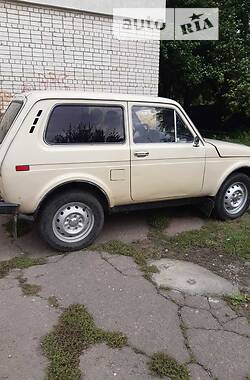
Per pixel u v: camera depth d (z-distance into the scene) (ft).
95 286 11.77
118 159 14.11
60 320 9.98
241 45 38.96
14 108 13.78
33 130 12.62
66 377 8.03
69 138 13.34
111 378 8.07
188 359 8.73
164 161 15.15
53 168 12.98
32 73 23.35
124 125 14.34
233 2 41.63
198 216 18.40
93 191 14.34
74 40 24.22
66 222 13.80
